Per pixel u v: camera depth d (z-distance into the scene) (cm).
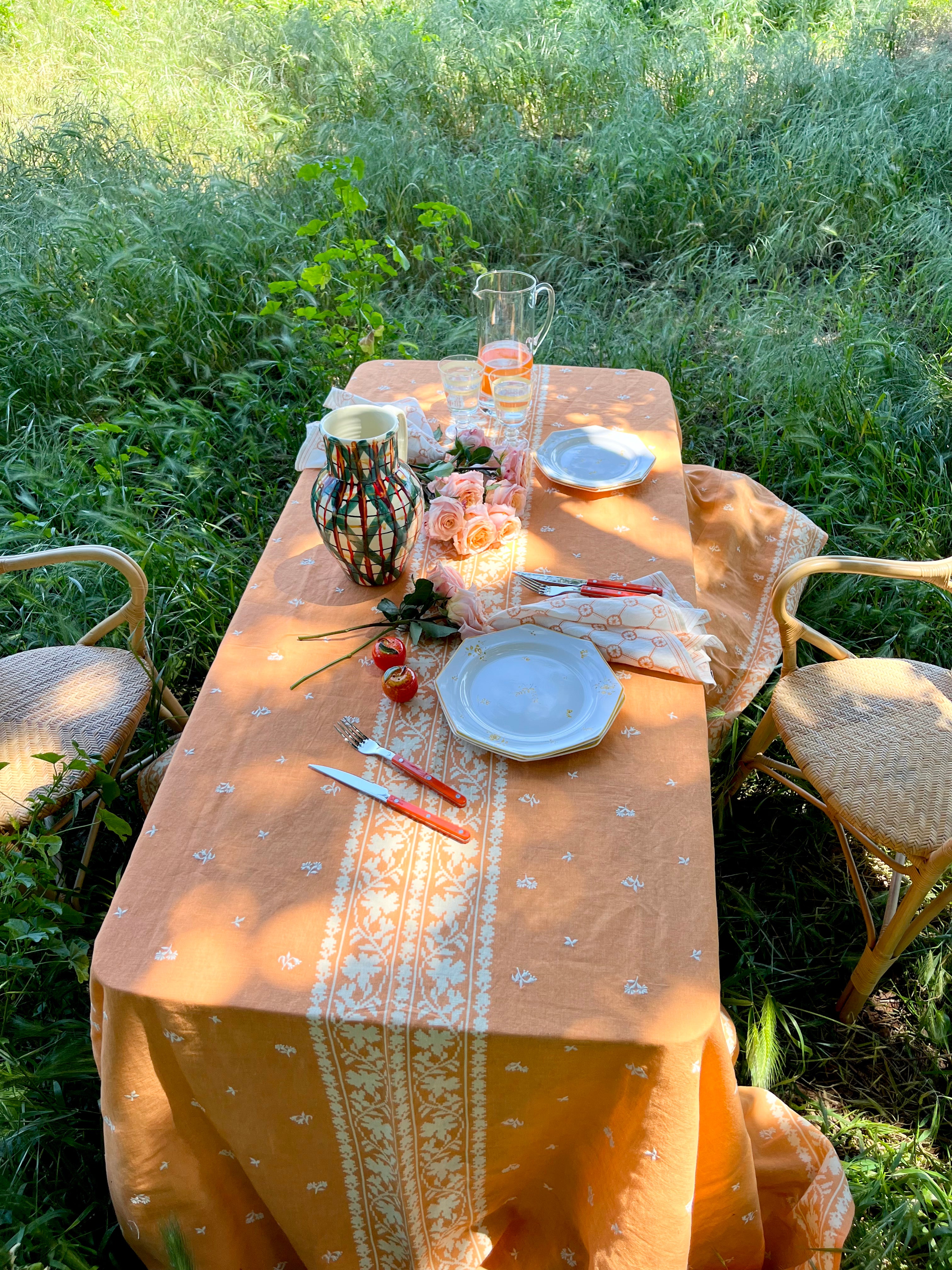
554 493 222
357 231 486
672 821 147
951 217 509
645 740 160
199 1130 147
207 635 304
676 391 409
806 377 398
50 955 211
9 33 746
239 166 592
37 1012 205
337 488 179
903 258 511
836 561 214
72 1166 185
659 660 171
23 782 200
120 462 366
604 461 227
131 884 139
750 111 628
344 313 405
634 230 539
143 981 128
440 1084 131
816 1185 167
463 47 703
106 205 482
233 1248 162
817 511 342
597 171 577
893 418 378
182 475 369
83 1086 193
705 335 461
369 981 128
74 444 391
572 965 129
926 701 215
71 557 219
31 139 577
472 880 139
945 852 179
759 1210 161
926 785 195
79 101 654
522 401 223
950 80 633
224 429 400
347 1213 155
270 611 189
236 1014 126
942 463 353
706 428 400
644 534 208
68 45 751
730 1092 137
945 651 305
